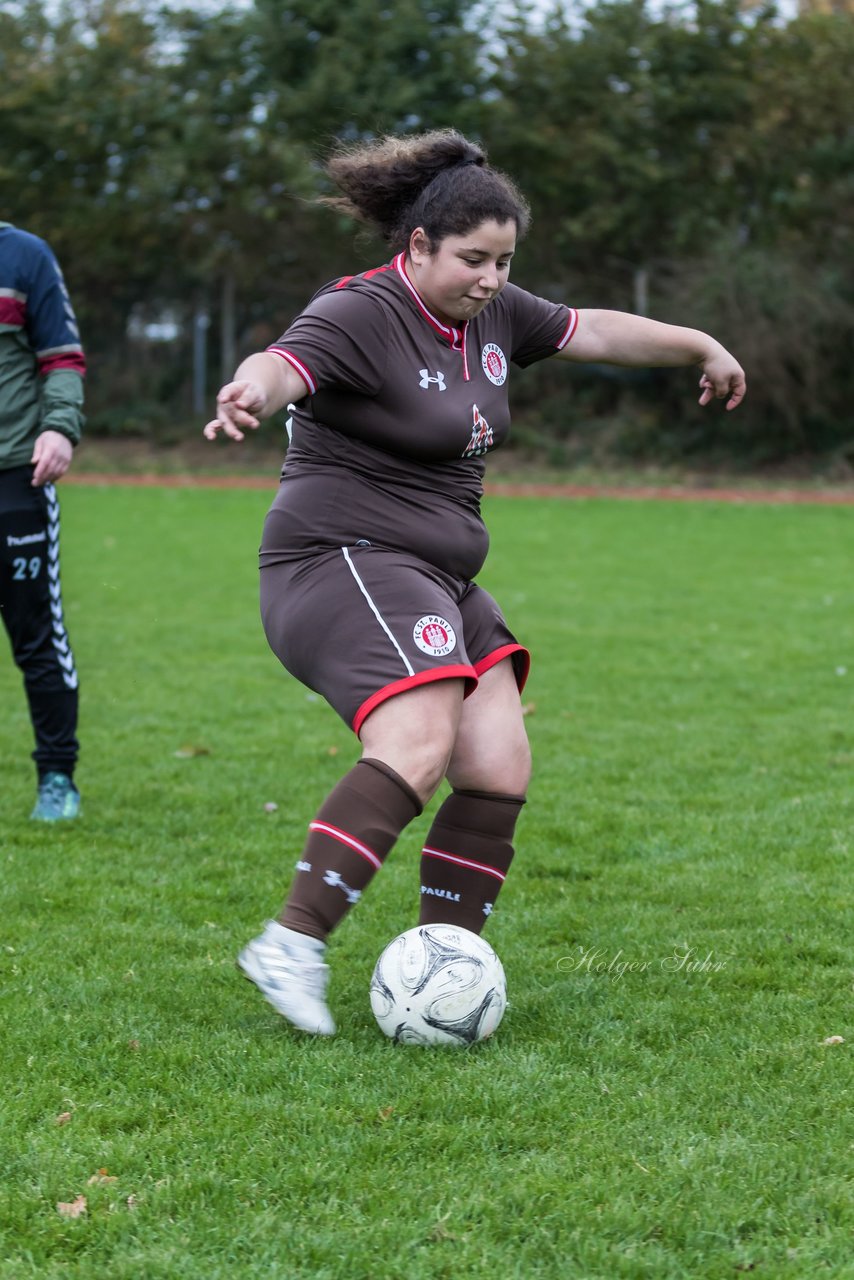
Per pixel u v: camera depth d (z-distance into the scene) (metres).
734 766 24.44
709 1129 10.47
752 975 14.01
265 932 11.78
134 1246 8.83
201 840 19.42
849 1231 9.02
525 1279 8.45
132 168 119.00
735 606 47.00
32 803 21.28
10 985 13.50
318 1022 11.88
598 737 26.88
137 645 37.56
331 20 115.25
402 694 11.57
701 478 115.69
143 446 126.19
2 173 115.12
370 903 16.67
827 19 120.81
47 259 18.86
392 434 11.92
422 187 11.94
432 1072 11.41
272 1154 9.95
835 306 116.06
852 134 119.44
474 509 12.89
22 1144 10.11
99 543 63.56
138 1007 12.89
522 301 13.23
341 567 11.95
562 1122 10.52
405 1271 8.51
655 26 117.25
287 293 126.69
